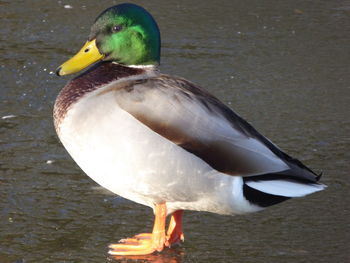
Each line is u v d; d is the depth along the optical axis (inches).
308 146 402.3
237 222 322.7
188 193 278.7
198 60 542.3
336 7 681.0
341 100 474.9
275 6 679.7
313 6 682.8
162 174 271.6
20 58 534.6
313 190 273.4
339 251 294.5
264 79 509.4
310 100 473.7
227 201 278.8
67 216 323.6
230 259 289.0
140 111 268.4
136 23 296.7
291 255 291.3
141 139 266.8
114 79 291.0
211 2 687.1
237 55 556.1
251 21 636.1
